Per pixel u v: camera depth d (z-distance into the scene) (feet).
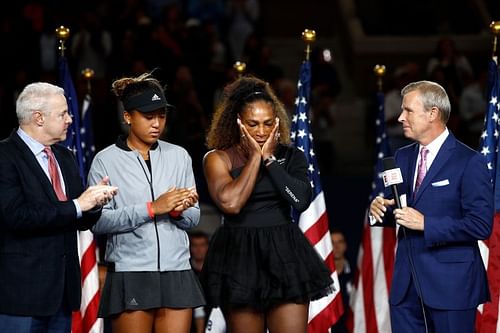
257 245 67.56
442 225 69.46
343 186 124.36
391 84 152.35
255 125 67.31
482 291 71.87
